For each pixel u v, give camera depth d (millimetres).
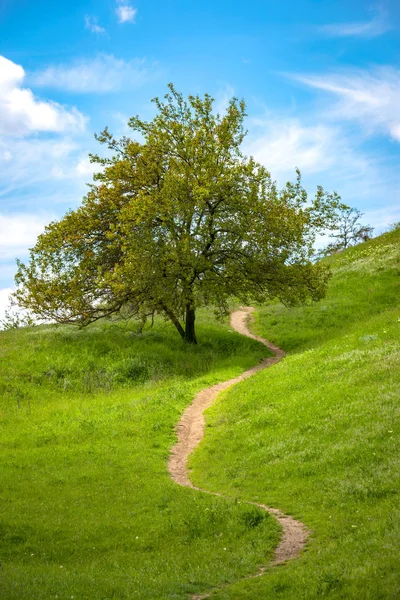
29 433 26859
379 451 17328
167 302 38188
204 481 19469
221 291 38812
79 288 40938
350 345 31328
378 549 10312
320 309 50375
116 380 36469
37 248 42406
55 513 16672
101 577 11305
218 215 39812
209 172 38875
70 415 29719
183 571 11711
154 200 39375
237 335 47062
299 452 19406
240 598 9461
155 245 37625
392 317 36406
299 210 41188
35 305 41219
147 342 43062
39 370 37406
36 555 13500
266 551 12297
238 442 22594
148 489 18469
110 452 23250
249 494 17031
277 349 43844
